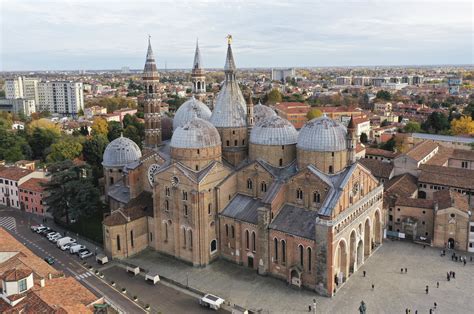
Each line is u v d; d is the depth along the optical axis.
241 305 82.50
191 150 97.31
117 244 102.44
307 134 94.00
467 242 103.75
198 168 98.19
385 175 135.75
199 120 101.25
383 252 104.25
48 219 132.62
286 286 89.31
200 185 95.06
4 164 168.75
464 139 185.38
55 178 120.62
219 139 101.75
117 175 131.62
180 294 87.56
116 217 102.69
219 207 100.31
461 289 86.69
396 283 89.38
